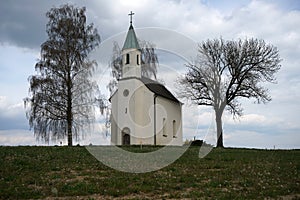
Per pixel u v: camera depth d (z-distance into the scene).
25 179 13.18
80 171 15.18
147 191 11.83
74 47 35.91
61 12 36.88
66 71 35.50
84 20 37.25
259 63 43.34
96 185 12.39
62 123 35.00
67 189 11.80
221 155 21.78
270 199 10.95
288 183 13.27
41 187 12.16
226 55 43.22
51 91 34.66
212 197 11.05
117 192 11.48
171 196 11.14
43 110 34.38
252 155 22.19
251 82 42.91
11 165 15.69
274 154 23.17
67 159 17.98
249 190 12.08
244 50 43.56
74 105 34.81
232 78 43.25
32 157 18.20
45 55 35.28
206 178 14.06
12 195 10.98
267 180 13.75
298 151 26.22
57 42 35.78
